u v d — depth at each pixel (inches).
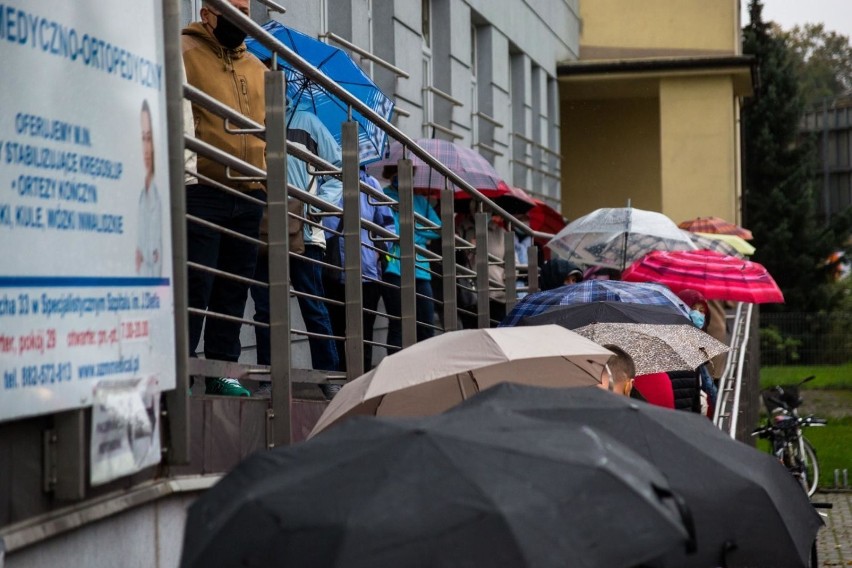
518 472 134.6
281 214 260.5
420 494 131.0
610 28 1306.6
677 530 133.8
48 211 174.6
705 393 409.4
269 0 477.7
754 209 1982.0
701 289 506.6
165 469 221.1
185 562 134.4
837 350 1705.2
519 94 1062.4
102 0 192.9
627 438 168.4
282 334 261.9
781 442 692.7
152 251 207.0
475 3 894.4
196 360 244.1
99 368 187.2
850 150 2294.5
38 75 173.5
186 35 280.8
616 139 1397.6
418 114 743.7
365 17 653.3
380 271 403.2
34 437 177.8
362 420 147.6
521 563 126.0
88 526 190.9
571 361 274.8
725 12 1295.5
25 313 167.8
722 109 1270.9
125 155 198.2
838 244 2001.7
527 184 1058.7
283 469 139.6
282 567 128.0
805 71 3612.2
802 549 166.7
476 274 446.9
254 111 285.3
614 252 571.2
